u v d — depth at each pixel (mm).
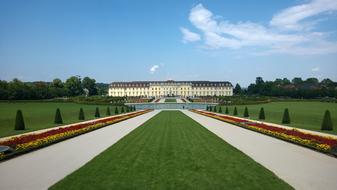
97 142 22641
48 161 16172
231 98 147000
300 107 81688
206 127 34156
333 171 14227
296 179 12953
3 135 27328
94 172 13914
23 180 12758
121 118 46281
